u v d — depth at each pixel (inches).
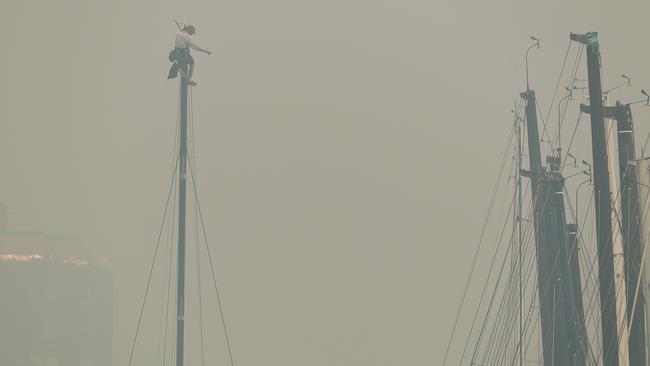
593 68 2452.0
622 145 2571.4
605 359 2322.8
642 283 2440.9
